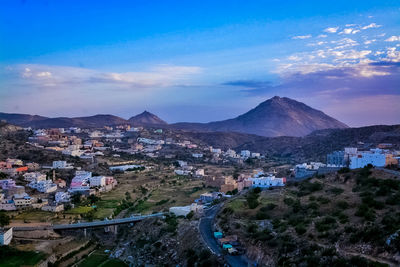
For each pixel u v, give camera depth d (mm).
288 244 144125
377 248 125562
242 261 152875
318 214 171875
